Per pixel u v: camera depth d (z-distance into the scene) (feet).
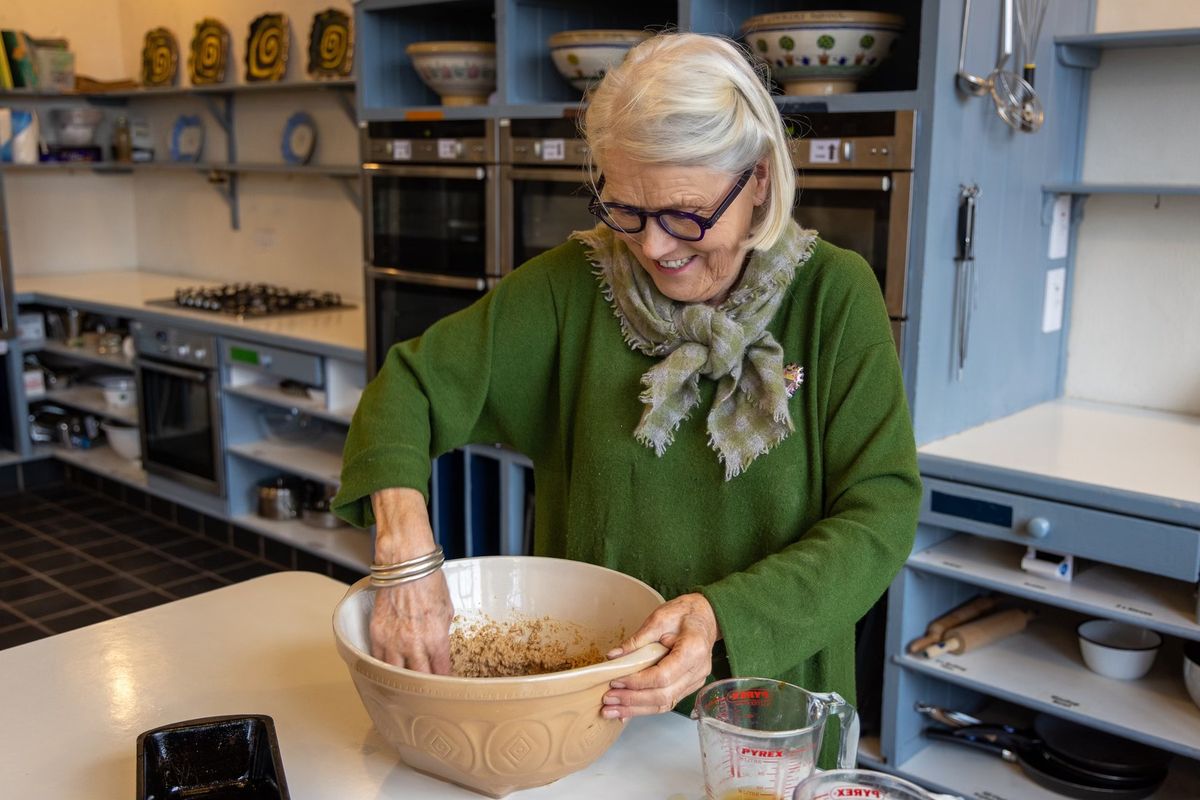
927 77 6.74
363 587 3.75
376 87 10.55
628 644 3.27
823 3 8.66
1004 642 7.86
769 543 4.02
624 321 4.23
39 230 17.25
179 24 16.15
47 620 11.21
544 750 3.18
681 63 3.53
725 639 3.40
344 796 3.45
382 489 3.93
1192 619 6.50
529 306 4.42
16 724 3.88
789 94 7.70
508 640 4.01
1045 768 7.45
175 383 13.41
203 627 4.71
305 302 13.70
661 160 3.50
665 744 3.83
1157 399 8.57
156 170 17.49
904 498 3.84
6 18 16.12
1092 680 7.29
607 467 4.19
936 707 7.88
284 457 12.54
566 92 9.74
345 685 4.20
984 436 7.69
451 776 3.37
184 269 17.37
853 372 3.95
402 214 10.25
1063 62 8.05
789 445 3.99
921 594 7.70
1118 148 8.46
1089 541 6.54
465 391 4.39
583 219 8.70
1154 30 7.43
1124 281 8.61
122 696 4.09
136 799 3.14
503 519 9.84
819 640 3.58
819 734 3.08
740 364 4.01
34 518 14.52
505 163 9.21
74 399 15.75
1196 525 6.13
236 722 3.43
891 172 6.96
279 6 14.32
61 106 16.94
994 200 7.59
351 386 11.65
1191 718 6.77
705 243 3.68
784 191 3.74
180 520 14.20
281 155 14.73
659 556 4.16
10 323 15.20
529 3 9.25
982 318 7.73
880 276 7.12
